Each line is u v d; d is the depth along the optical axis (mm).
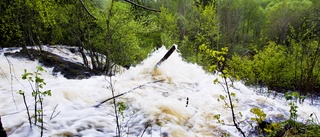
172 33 19000
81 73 8148
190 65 9023
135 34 11516
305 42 10602
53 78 7238
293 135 3256
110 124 4211
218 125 4543
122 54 10375
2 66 7266
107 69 9359
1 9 8797
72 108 4750
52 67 8195
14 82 6277
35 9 8438
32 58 8578
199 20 21672
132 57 11438
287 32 24453
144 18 11680
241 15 28219
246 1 28969
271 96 8250
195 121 4695
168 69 7840
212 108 5363
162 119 4422
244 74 11336
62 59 9273
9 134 3572
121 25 9805
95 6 10078
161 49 9125
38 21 9422
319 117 5801
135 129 4109
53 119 4117
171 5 27406
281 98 8188
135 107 5012
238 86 7648
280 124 3676
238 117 4941
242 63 11844
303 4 25797
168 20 19812
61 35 10594
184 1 26359
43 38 11266
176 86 6906
